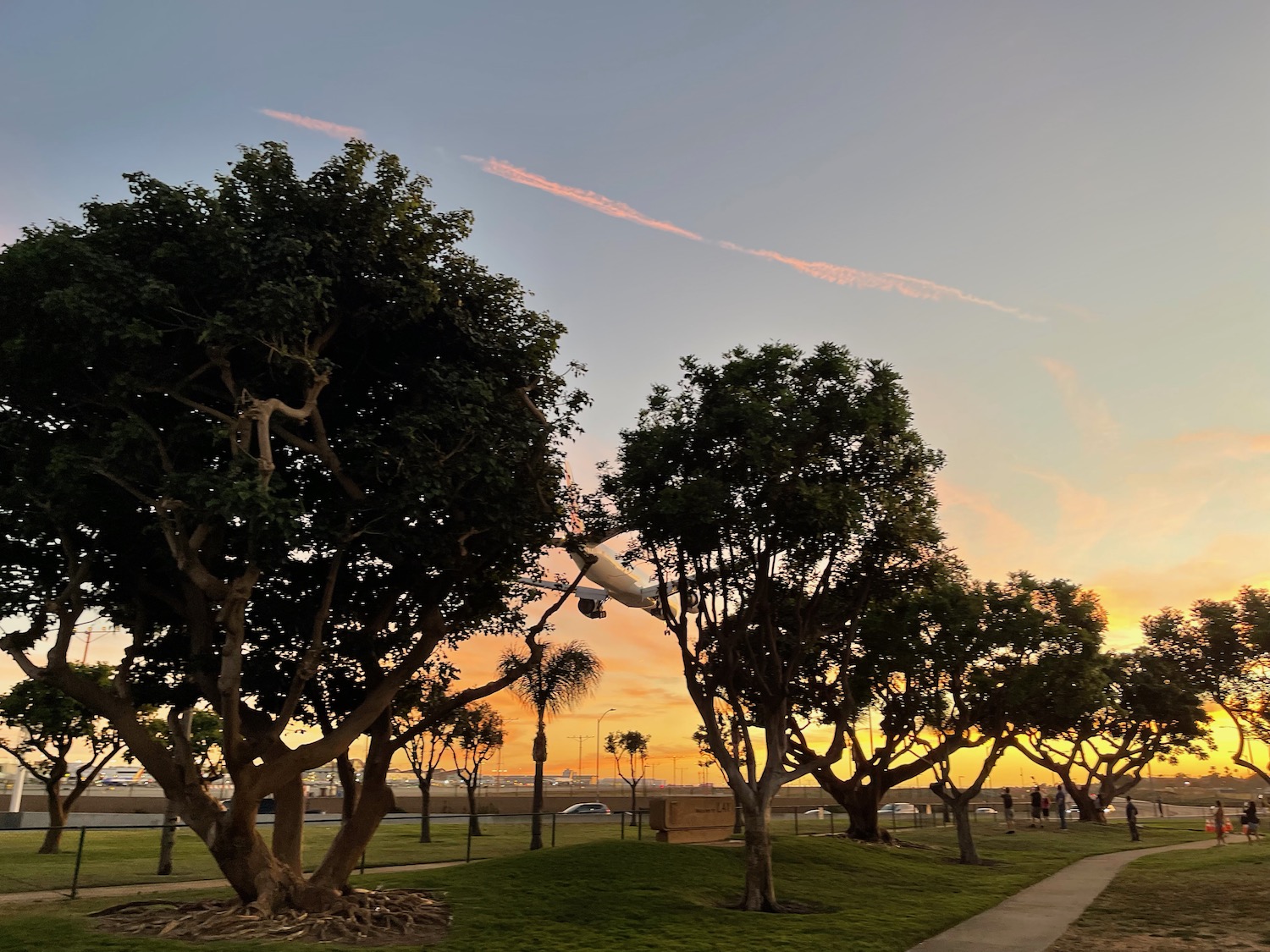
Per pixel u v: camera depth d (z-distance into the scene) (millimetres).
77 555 15516
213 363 14195
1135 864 28203
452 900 17531
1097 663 31516
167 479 13641
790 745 31641
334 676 18219
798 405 19000
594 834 40125
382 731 17531
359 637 17609
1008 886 22656
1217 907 18781
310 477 16844
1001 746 30766
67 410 15062
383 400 17609
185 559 13688
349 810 17906
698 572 19766
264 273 14453
